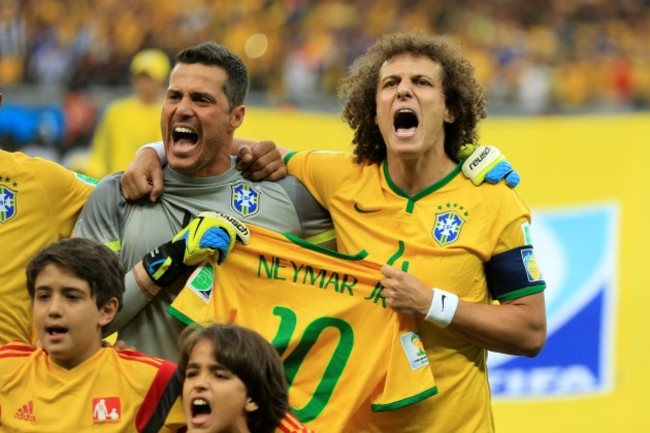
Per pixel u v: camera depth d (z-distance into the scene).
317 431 7.43
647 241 14.39
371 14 26.92
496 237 7.54
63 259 6.51
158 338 7.65
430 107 7.57
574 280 14.34
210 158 7.73
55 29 25.78
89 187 8.02
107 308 6.68
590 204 14.62
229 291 7.66
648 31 27.91
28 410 6.62
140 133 16.64
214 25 26.80
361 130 7.94
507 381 13.89
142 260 7.52
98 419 6.61
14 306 7.63
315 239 8.02
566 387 13.89
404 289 7.29
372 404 7.45
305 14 26.83
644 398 13.80
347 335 7.59
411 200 7.66
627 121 14.75
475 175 7.64
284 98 22.70
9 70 25.19
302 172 8.03
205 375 6.18
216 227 7.52
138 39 26.05
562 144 14.81
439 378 7.57
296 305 7.65
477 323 7.34
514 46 26.72
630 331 14.05
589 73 25.39
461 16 27.44
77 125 20.33
